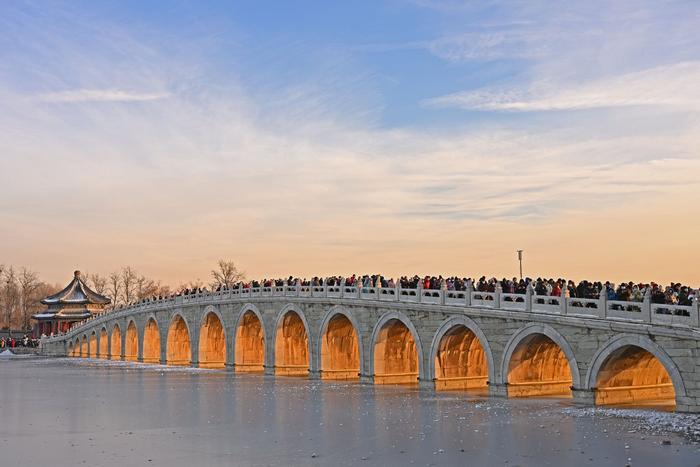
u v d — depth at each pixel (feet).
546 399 148.87
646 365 140.26
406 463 86.17
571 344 139.23
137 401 155.94
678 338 120.47
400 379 196.03
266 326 239.71
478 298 163.53
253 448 96.22
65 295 496.64
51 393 177.47
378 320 189.98
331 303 207.51
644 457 88.28
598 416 121.49
